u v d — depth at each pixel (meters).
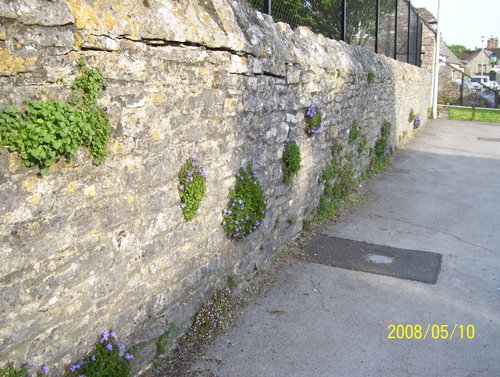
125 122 2.75
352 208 7.27
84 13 2.42
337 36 7.76
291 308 4.20
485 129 18.42
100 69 2.52
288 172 5.17
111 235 2.75
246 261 4.48
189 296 3.62
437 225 6.68
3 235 2.12
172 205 3.28
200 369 3.32
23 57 2.12
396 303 4.36
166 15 3.06
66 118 2.29
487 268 5.21
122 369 2.83
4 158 2.08
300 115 5.45
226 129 3.86
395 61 12.07
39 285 2.31
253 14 4.65
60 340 2.48
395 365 3.46
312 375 3.32
